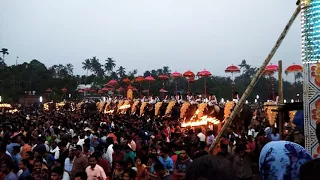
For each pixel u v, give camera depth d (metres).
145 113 30.38
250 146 11.62
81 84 107.44
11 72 96.44
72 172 10.14
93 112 41.31
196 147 10.53
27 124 19.72
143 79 37.22
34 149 12.02
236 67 26.17
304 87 6.50
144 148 11.45
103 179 9.57
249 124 19.45
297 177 3.27
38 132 17.08
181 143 11.59
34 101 83.75
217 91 60.16
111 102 40.72
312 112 6.39
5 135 15.23
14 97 83.38
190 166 2.32
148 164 9.96
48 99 84.81
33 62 115.31
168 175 8.75
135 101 33.59
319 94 6.33
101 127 17.73
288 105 11.01
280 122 11.45
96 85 90.62
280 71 11.59
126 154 11.27
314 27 6.32
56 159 10.95
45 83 96.25
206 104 21.98
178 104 25.94
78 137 14.43
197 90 62.94
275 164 3.34
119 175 9.71
